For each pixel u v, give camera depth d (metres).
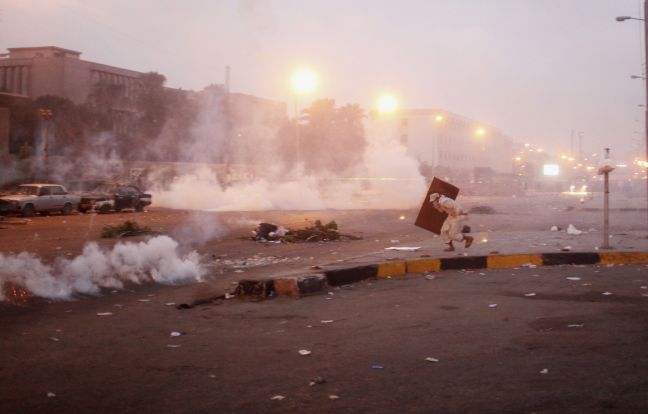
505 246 14.09
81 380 5.50
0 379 5.55
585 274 10.92
